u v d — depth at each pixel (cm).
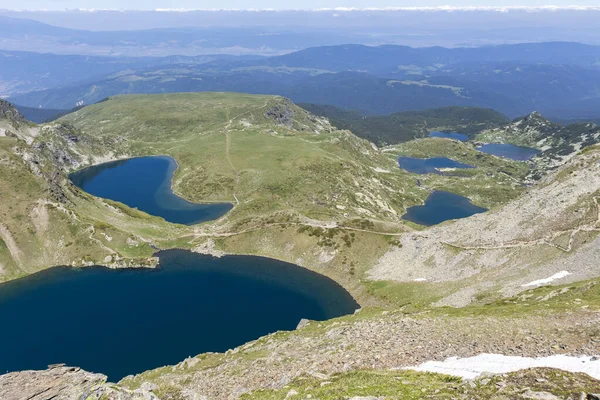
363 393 3300
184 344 10044
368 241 15975
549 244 10775
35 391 3300
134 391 3428
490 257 11675
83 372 3600
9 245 15888
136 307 12294
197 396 4181
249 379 5334
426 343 4728
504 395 2778
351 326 6750
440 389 3105
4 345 10069
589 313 4728
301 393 3769
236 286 14025
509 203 14000
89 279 14750
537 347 3941
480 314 6100
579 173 12688
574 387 2750
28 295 13350
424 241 14638
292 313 11994
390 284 12888
